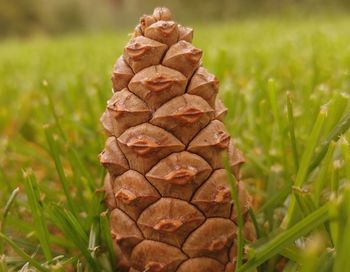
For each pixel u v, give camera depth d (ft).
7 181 1.07
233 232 0.82
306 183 1.01
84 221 1.00
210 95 0.81
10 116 1.91
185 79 0.80
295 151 0.97
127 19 12.75
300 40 2.93
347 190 0.71
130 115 0.80
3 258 0.85
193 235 0.81
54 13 12.34
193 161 0.80
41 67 3.03
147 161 0.80
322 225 0.86
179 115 0.79
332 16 6.28
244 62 2.26
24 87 2.39
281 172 1.14
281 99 1.53
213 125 0.81
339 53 2.14
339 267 0.68
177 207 0.80
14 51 4.73
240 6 9.23
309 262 0.66
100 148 1.20
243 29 4.67
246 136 1.30
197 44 3.32
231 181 0.78
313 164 0.95
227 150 0.83
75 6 12.62
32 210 0.87
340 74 1.59
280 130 1.09
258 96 1.39
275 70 1.90
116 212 0.84
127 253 0.84
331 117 1.01
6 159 1.41
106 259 0.89
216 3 9.56
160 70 0.80
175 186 0.80
